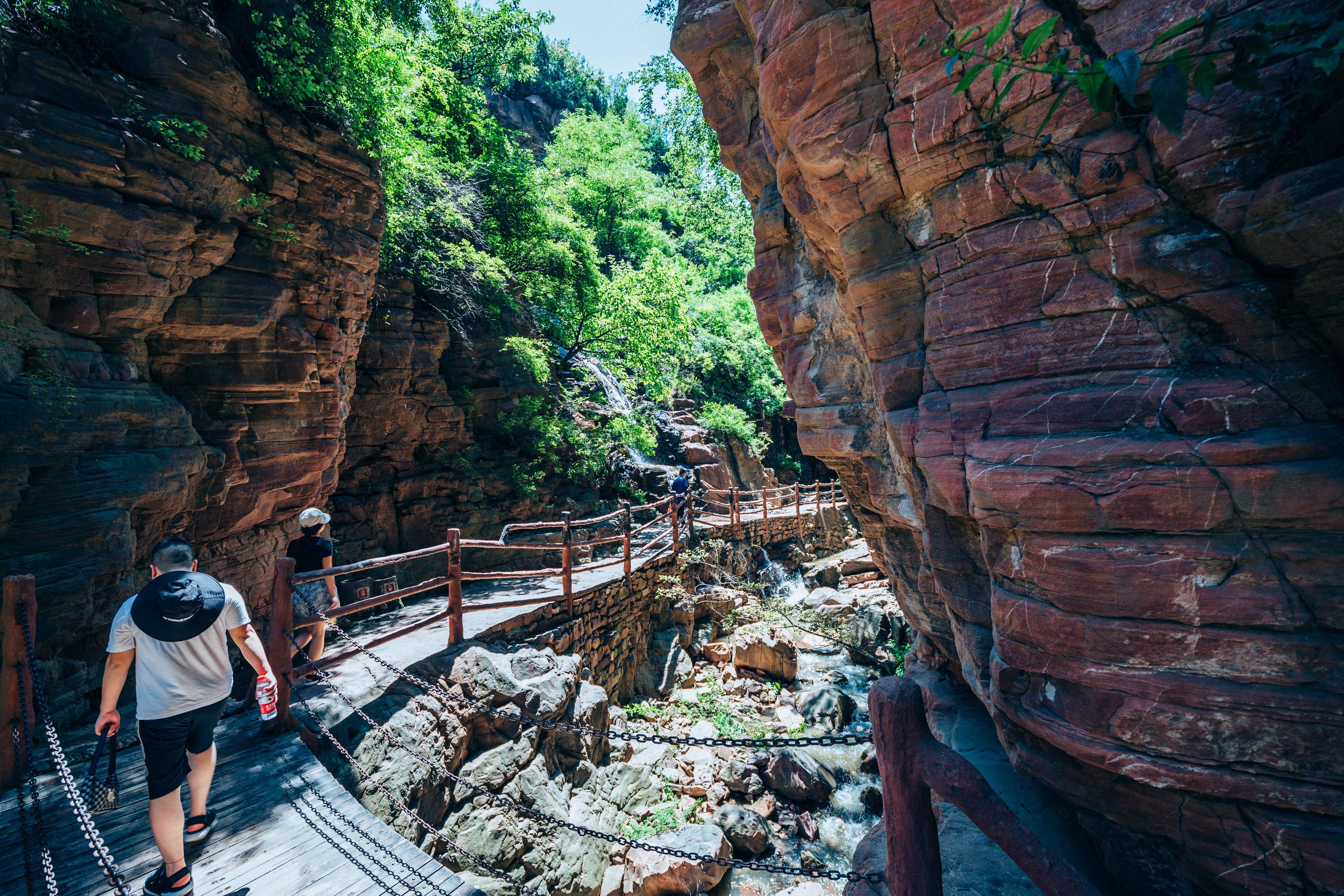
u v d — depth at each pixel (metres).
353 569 4.75
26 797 3.32
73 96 4.83
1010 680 2.60
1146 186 2.35
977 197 2.84
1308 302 2.02
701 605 11.82
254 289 6.36
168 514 5.54
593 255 17.03
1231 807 2.05
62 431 4.50
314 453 7.39
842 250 3.58
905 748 1.75
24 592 3.41
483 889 4.65
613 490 15.23
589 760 6.47
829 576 15.20
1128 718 2.19
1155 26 2.24
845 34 3.19
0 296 4.40
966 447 2.81
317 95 6.80
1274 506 1.99
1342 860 1.82
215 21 6.09
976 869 3.08
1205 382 2.20
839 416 4.70
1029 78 2.57
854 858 3.05
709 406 21.44
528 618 7.00
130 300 5.25
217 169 5.84
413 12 9.35
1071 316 2.57
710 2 4.89
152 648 2.57
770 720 8.97
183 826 2.64
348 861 2.93
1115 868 2.62
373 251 7.90
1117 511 2.23
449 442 11.40
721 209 11.94
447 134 14.48
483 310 13.06
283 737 3.97
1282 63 2.00
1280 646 1.96
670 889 5.72
